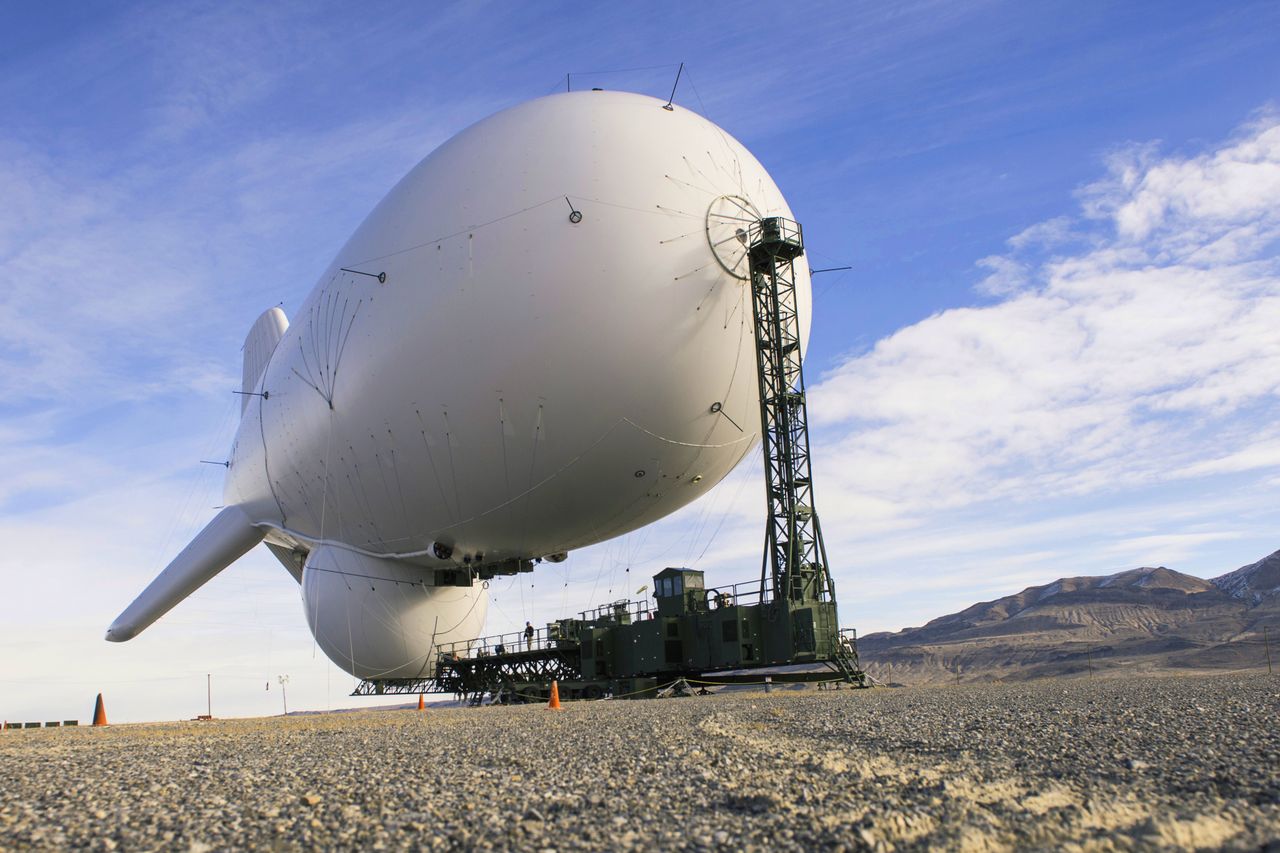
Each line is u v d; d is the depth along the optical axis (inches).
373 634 1592.0
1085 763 283.6
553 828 215.0
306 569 1672.0
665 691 1228.5
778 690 1184.8
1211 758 279.4
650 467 1251.2
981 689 904.9
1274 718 406.6
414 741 480.4
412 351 1184.8
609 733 479.8
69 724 988.6
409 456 1273.4
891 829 196.1
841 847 182.1
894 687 1184.2
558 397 1131.9
